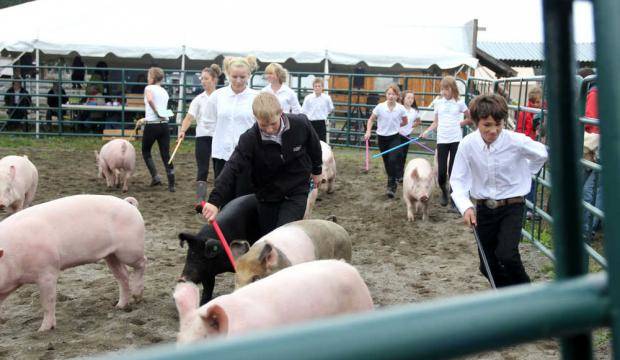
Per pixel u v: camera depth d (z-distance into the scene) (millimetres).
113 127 18281
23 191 7805
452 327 623
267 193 4789
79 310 5137
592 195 6148
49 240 4578
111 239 4902
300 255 4133
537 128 7898
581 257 867
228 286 5758
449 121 9227
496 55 29312
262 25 18172
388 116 10242
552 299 663
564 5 855
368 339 596
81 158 13812
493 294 668
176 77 19859
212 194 4555
